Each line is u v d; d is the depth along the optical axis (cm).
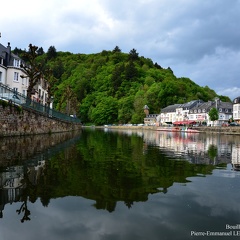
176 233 485
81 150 1777
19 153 1438
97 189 754
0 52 4931
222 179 926
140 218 551
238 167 1196
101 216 557
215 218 557
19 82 5150
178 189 777
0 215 554
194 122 10569
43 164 1130
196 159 1448
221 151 1947
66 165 1129
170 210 600
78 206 612
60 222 525
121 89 16875
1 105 2227
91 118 15512
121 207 612
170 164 1242
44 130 3522
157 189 771
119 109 15038
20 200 646
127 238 463
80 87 17512
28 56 3394
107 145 2319
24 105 2766
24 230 488
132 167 1127
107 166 1137
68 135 3784
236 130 5928
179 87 15362
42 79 6303
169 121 13188
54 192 715
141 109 14400
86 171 1007
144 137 4059
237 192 755
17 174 915
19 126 2645
